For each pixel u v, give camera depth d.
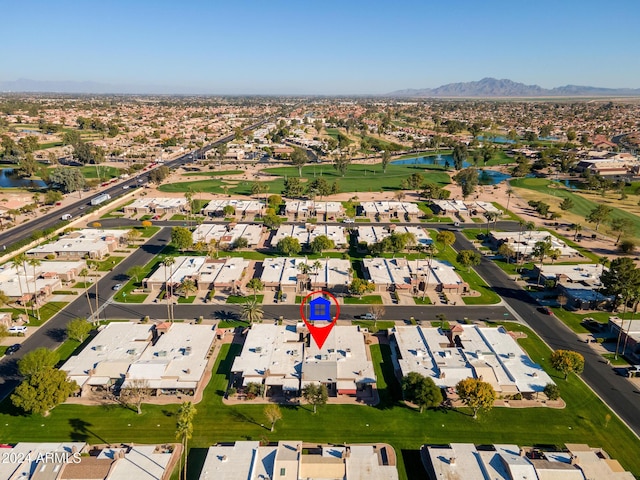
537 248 177.75
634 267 139.50
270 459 81.56
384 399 103.75
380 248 187.00
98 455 82.06
